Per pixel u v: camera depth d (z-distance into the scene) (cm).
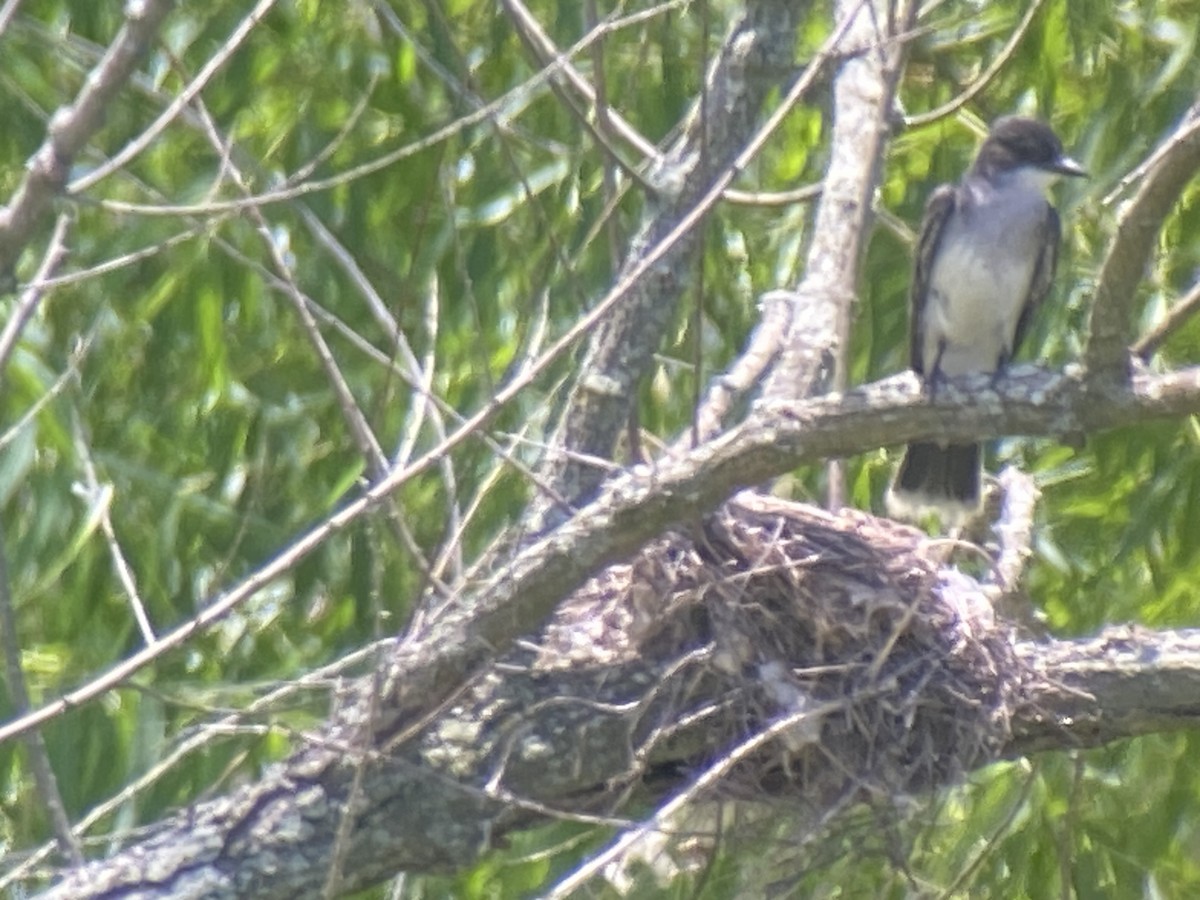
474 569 780
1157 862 1080
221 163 876
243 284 1028
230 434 1059
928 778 783
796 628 791
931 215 1045
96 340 1039
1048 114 1114
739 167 680
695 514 736
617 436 859
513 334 1073
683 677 789
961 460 976
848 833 816
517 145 1109
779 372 932
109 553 987
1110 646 823
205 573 1049
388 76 1083
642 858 923
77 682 958
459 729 784
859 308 1074
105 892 754
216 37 1048
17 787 980
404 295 735
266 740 952
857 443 723
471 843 779
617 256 817
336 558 1067
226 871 762
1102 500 1116
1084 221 1166
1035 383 709
